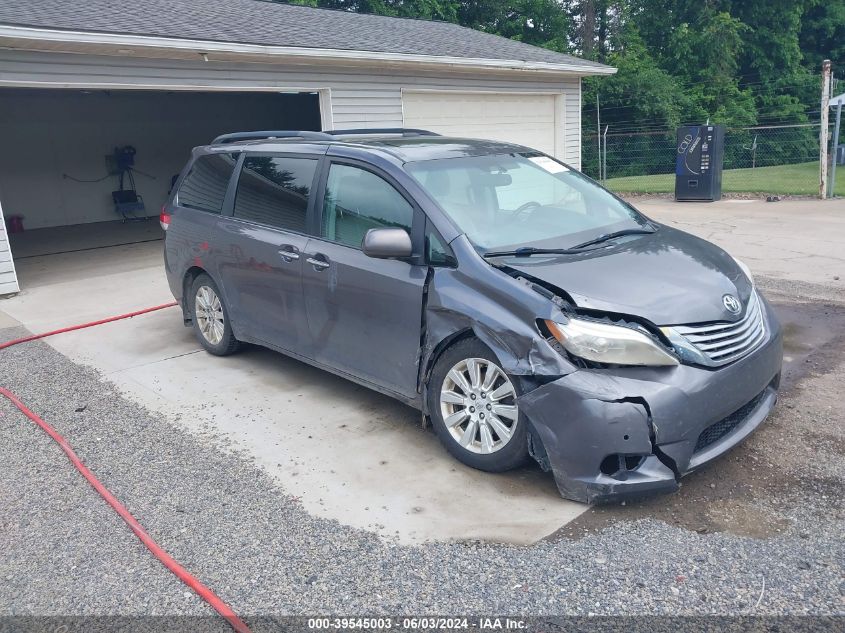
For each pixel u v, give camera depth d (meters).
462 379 3.68
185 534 3.25
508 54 13.05
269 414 4.54
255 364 5.49
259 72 9.64
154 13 9.87
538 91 13.91
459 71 12.11
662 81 29.56
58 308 7.58
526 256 3.72
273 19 11.52
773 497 3.36
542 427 3.26
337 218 4.37
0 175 15.03
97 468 3.90
